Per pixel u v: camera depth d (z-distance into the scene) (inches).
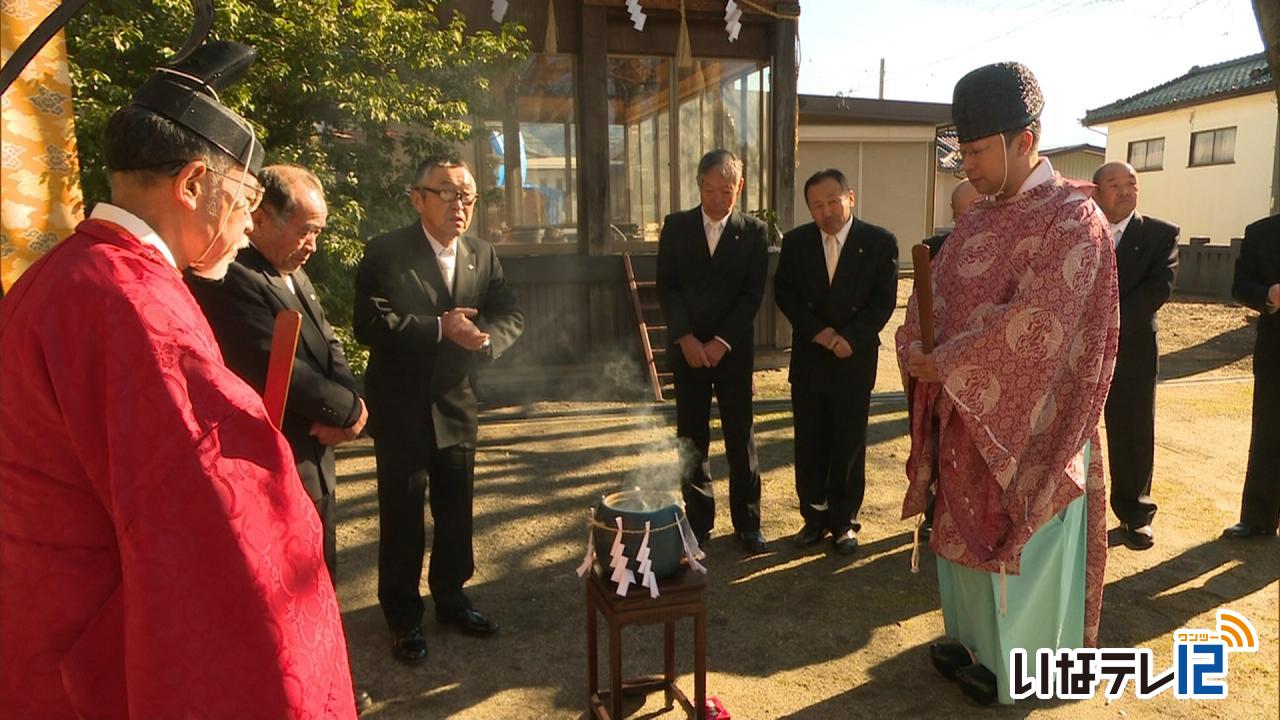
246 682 44.9
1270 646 118.2
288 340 55.6
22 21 84.9
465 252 118.3
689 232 146.9
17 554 46.8
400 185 219.6
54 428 45.7
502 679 111.7
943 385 97.3
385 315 108.2
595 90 288.2
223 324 87.8
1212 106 671.1
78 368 44.8
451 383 115.5
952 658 111.0
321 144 210.8
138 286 45.9
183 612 43.6
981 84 93.7
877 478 195.8
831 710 104.6
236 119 52.1
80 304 45.1
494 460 211.0
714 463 206.4
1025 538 96.2
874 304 145.7
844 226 146.1
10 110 85.2
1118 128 776.9
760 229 148.6
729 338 144.2
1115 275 95.1
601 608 92.3
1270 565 143.4
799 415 152.3
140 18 177.3
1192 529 159.8
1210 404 261.9
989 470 98.3
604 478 195.8
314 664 48.0
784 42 305.4
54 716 47.4
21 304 46.8
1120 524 162.6
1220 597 132.5
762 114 313.4
